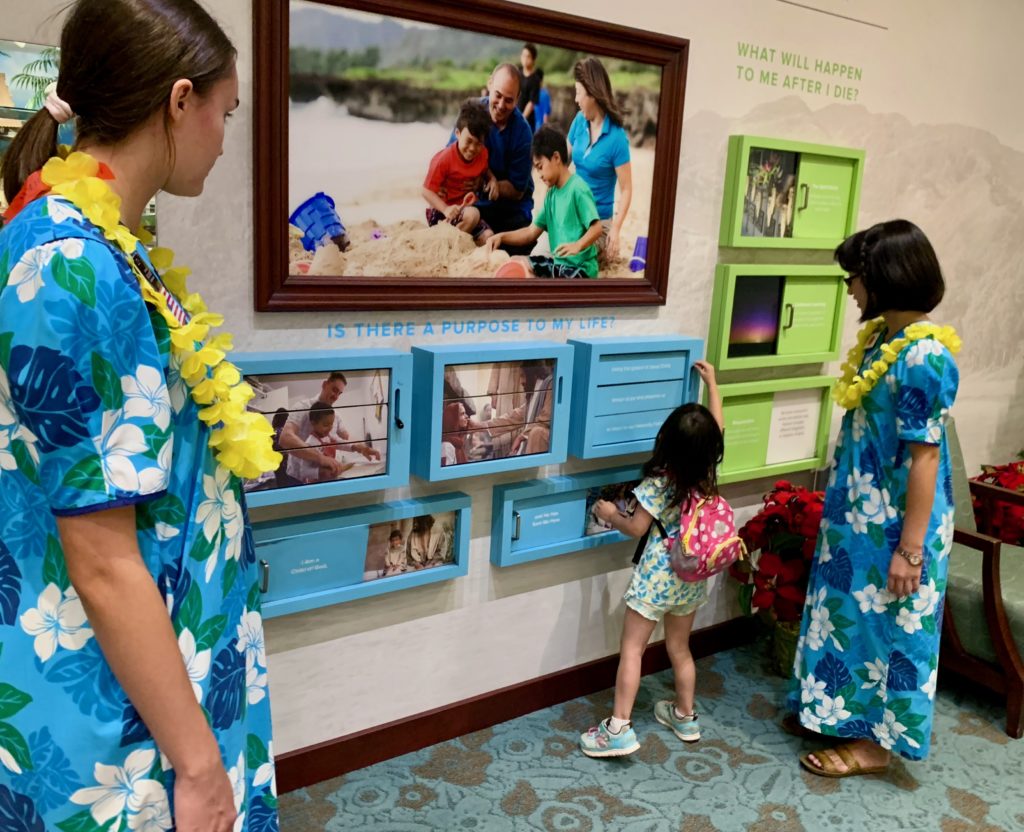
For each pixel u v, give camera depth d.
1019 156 3.33
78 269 0.80
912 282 1.98
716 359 2.54
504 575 2.34
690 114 2.35
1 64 1.43
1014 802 2.19
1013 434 3.77
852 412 2.19
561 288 2.18
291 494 1.80
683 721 2.38
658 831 2.00
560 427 2.21
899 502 2.09
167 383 0.92
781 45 2.49
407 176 1.88
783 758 2.33
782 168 2.55
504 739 2.35
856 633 2.21
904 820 2.09
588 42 2.05
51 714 0.89
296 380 1.76
